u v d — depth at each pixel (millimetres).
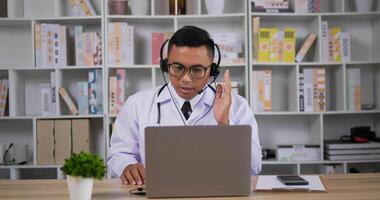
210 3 2840
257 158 1647
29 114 3088
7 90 2908
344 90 2855
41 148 2836
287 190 1285
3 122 3127
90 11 2857
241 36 3076
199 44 1474
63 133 2834
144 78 3111
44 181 1497
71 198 1123
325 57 2852
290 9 2967
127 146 1820
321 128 2840
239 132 1190
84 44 2840
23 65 3104
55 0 2883
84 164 1108
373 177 1513
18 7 3004
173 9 2900
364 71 3119
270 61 2826
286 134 3135
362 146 2818
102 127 3090
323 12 2996
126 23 2828
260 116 3131
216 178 1198
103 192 1310
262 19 3051
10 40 3105
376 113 3062
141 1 2871
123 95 2840
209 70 1533
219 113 1503
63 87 2959
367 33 3121
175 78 1552
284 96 3109
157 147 1186
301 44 3104
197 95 1785
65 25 3031
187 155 1188
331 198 1193
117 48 2818
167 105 1827
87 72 3105
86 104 2867
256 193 1260
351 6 3037
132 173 1494
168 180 1194
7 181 1495
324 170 2879
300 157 2844
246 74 2807
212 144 1188
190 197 1201
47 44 2850
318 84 2846
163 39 2855
